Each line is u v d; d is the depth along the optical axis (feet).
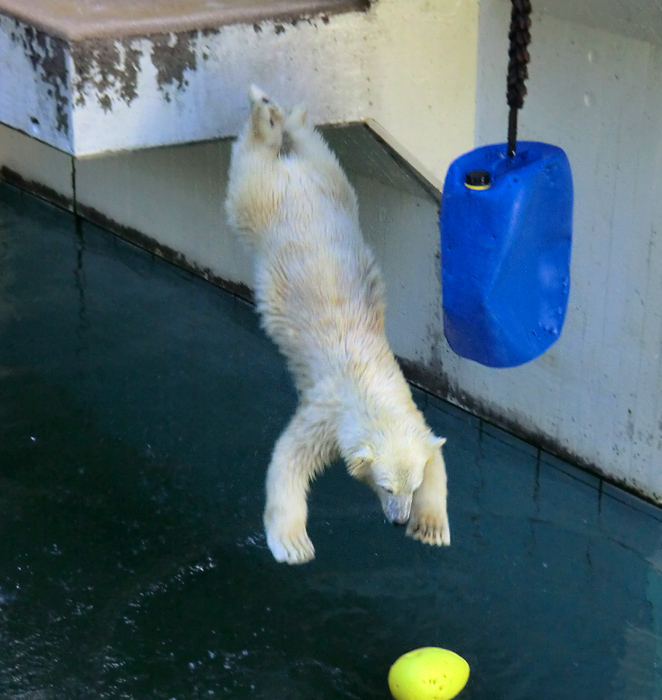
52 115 11.53
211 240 18.74
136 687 11.78
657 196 12.55
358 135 13.84
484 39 13.30
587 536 13.87
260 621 12.60
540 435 15.20
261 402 16.19
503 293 10.00
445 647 12.30
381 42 12.75
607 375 13.96
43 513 14.01
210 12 11.72
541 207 9.92
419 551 13.57
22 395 16.12
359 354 11.12
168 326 18.08
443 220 9.93
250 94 11.66
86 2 11.91
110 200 20.63
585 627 12.55
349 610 12.75
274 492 11.33
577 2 12.09
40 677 11.83
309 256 11.46
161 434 15.46
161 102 11.70
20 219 21.63
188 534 13.78
